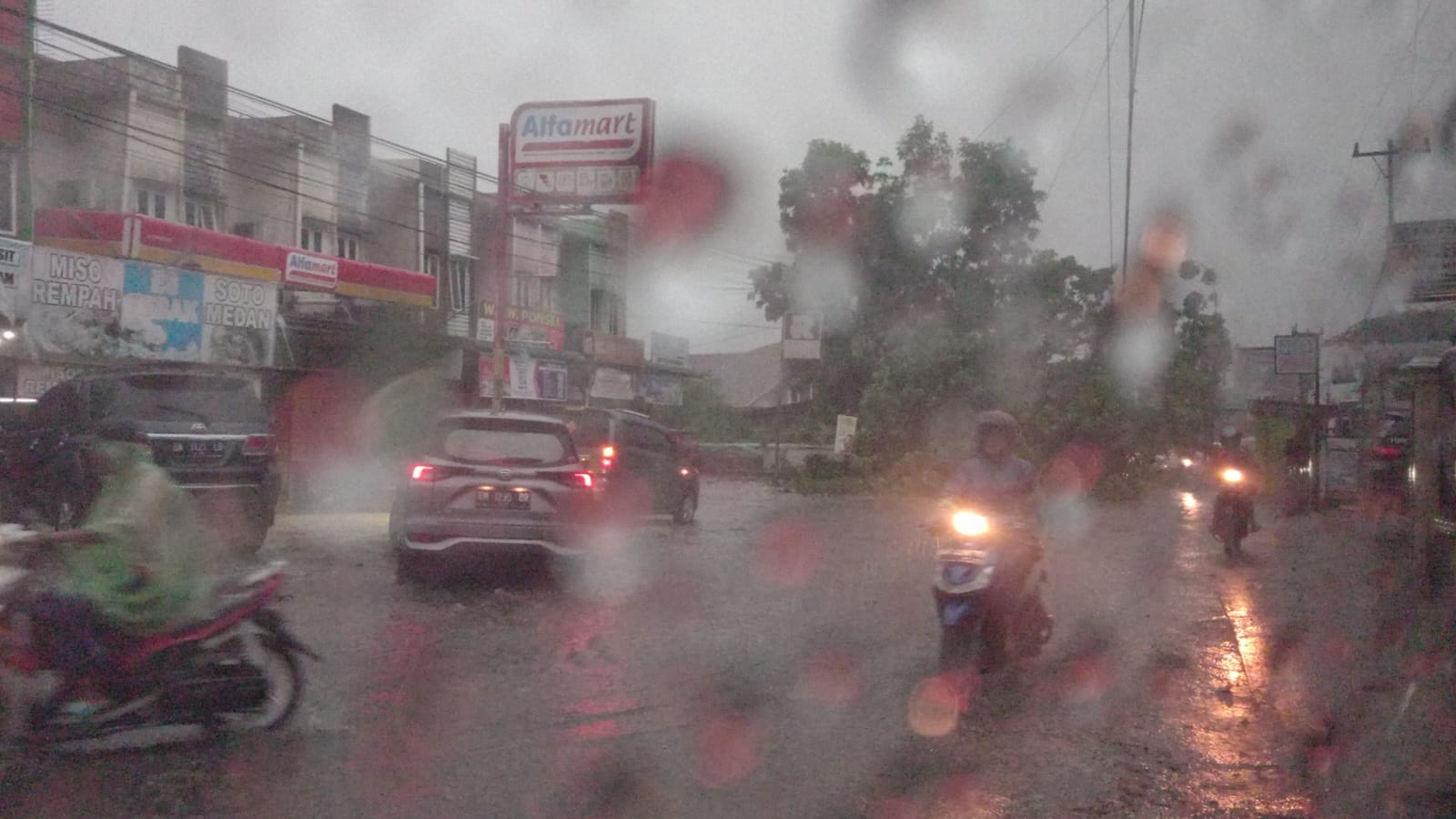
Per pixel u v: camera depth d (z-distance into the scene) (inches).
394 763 225.1
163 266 759.7
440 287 1192.2
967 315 1445.6
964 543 309.7
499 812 199.6
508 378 1162.6
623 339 1455.5
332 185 1024.9
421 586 438.0
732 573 506.6
